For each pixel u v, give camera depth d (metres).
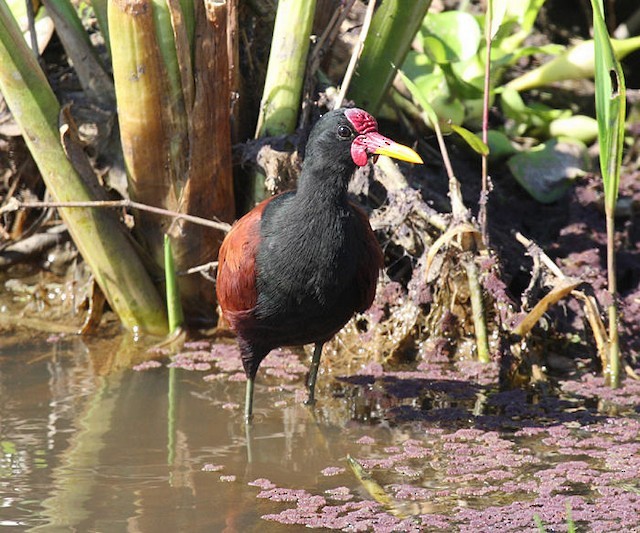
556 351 10.89
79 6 12.65
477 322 10.33
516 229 12.11
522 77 13.30
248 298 8.56
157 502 7.52
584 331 10.68
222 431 8.94
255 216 8.66
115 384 9.96
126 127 10.25
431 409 9.46
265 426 9.06
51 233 11.88
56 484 7.80
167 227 10.91
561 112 13.55
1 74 10.04
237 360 10.58
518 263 11.61
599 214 12.29
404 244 10.80
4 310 11.73
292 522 7.20
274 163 10.75
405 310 10.70
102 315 11.65
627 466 8.15
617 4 15.09
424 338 10.73
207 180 10.60
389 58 11.49
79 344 11.01
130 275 10.97
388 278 10.88
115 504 7.47
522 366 10.12
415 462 8.28
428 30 12.80
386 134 12.74
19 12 12.18
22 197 12.07
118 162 11.37
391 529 7.09
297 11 10.76
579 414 9.30
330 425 9.10
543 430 8.92
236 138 11.30
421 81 12.75
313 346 10.94
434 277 10.58
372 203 11.45
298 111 11.24
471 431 8.89
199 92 10.09
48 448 8.47
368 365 10.45
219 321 11.23
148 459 8.30
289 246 8.27
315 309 8.53
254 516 7.31
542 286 10.69
